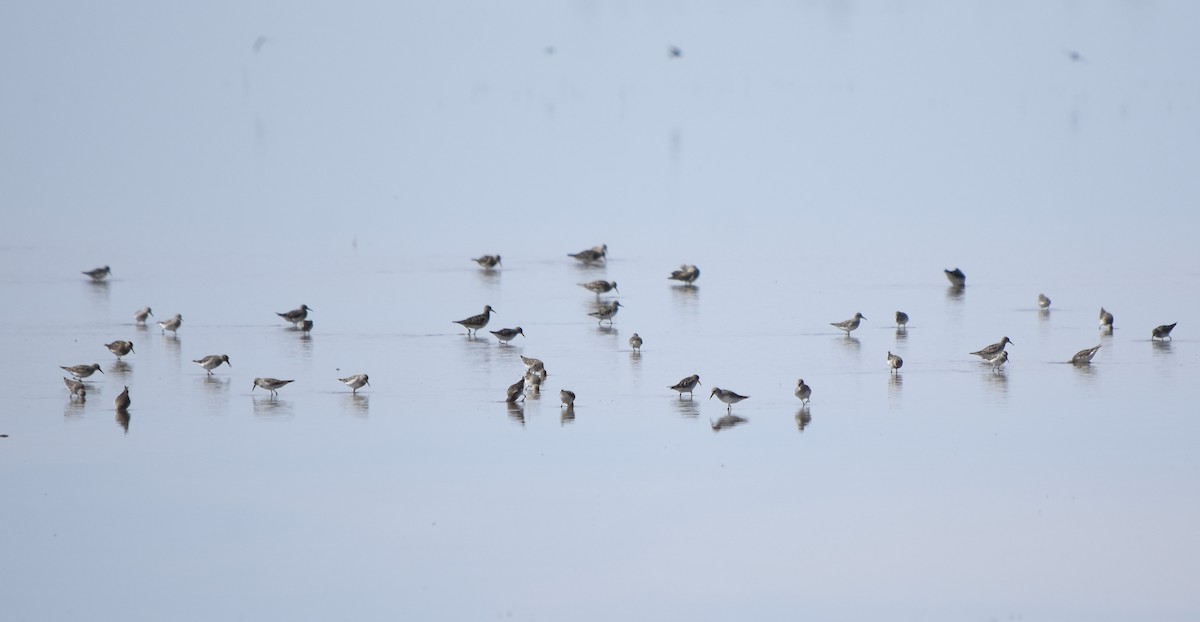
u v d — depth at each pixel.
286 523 36.31
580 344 56.47
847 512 36.75
